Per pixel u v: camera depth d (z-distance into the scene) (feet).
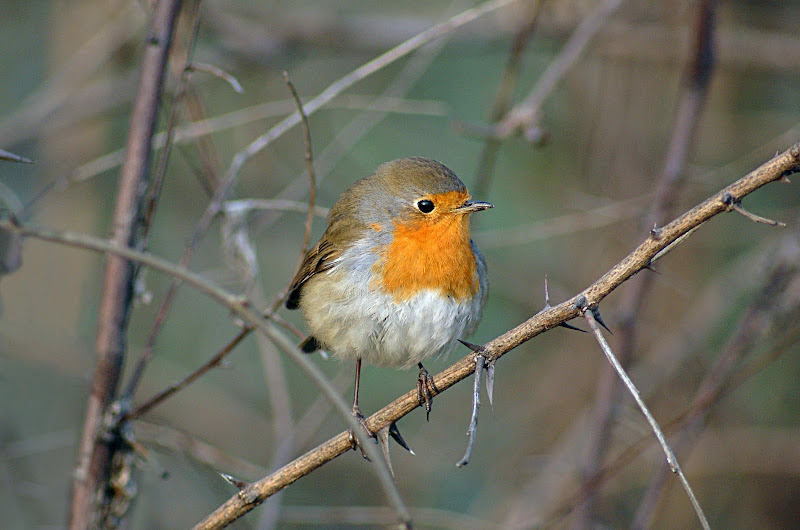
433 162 24.86
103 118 39.45
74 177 26.13
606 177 37.96
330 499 38.65
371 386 41.68
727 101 39.99
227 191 26.78
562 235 41.57
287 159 41.50
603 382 30.71
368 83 43.88
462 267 24.25
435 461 40.29
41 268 37.99
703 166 39.73
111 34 38.52
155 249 41.91
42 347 36.96
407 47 25.49
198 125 26.71
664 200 29.94
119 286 22.76
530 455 38.99
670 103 37.47
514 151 41.70
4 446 32.48
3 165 39.14
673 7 38.60
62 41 39.81
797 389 37.99
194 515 34.73
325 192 41.68
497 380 41.83
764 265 31.12
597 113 38.34
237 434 40.45
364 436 14.30
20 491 32.65
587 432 35.14
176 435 26.66
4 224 14.60
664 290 37.76
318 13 43.09
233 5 42.47
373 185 25.07
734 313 37.63
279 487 18.48
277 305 22.67
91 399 22.62
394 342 24.22
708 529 13.74
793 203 38.88
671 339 36.37
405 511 14.06
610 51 37.65
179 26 28.30
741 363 31.24
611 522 35.68
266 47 41.86
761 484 36.81
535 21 30.63
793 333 28.19
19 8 42.68
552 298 39.83
